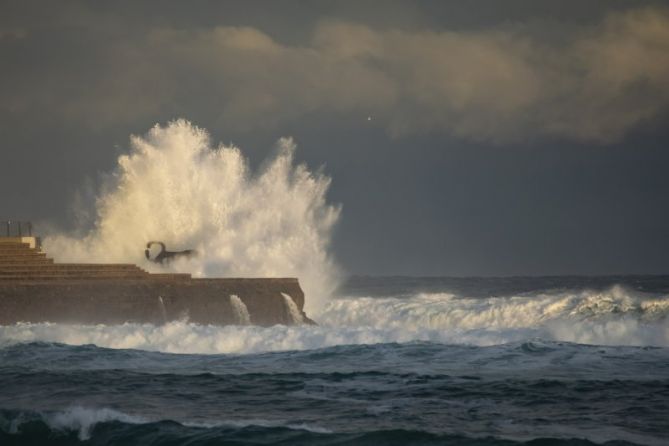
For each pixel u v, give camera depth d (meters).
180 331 90.56
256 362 77.50
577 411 58.09
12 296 98.94
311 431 52.19
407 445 50.19
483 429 53.59
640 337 87.06
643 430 53.19
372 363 75.56
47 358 79.00
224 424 53.97
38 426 55.16
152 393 64.81
